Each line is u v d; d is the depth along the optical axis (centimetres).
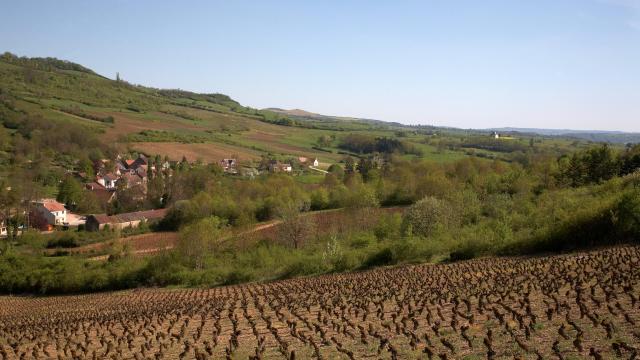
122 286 7081
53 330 4150
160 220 11494
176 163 17900
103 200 14862
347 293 4175
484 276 4172
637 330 2258
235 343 2686
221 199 11206
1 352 3167
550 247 5162
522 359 1989
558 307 2761
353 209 9244
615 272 3491
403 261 5781
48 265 7762
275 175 14012
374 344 2464
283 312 3678
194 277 6581
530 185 9444
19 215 12031
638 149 9412
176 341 3034
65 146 18200
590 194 7188
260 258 6844
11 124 18625
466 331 2519
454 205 7456
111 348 2997
